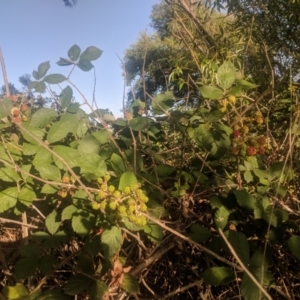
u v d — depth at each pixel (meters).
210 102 2.12
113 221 1.52
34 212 2.12
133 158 1.90
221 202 1.69
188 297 2.02
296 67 2.80
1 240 2.18
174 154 2.23
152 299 1.87
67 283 1.54
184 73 2.98
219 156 1.81
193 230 1.62
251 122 1.95
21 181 1.73
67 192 1.67
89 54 1.85
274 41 3.04
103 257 1.70
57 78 1.86
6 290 1.45
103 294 1.50
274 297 1.75
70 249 2.04
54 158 1.68
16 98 2.20
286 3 3.05
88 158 1.59
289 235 1.61
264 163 2.04
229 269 1.39
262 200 1.61
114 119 2.20
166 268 2.04
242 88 1.77
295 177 1.93
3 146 1.80
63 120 1.79
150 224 1.59
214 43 2.63
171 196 1.92
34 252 1.64
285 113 2.26
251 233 1.64
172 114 2.08
